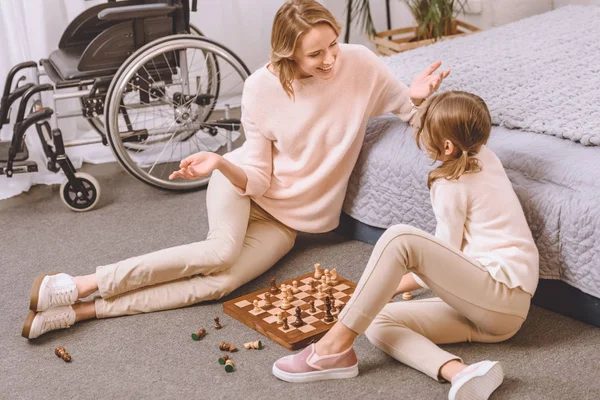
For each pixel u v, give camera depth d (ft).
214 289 6.98
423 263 5.59
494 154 6.17
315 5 6.57
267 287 7.20
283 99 7.27
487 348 6.06
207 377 5.98
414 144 7.30
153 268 6.82
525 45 9.29
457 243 5.92
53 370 6.23
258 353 6.23
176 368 6.13
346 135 7.41
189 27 10.18
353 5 13.16
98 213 9.34
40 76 10.61
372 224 7.72
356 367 5.82
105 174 10.53
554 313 6.50
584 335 6.15
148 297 6.91
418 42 11.43
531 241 5.94
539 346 6.05
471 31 12.12
